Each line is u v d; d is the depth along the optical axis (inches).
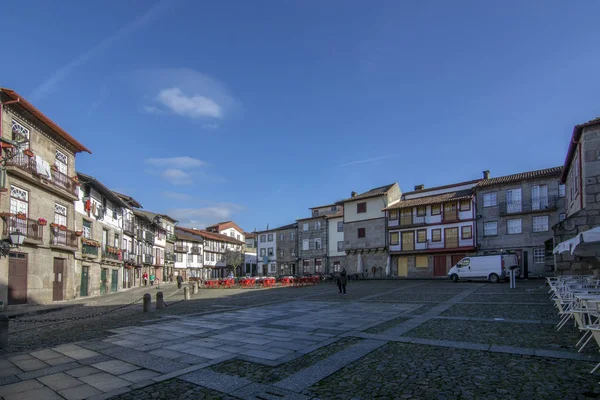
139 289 1461.6
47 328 469.7
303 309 554.9
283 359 264.4
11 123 714.2
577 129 688.4
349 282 1446.9
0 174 644.1
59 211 905.5
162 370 246.5
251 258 3112.7
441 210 1517.0
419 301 615.2
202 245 2790.4
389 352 274.1
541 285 890.7
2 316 340.2
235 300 752.3
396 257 1663.4
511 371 218.8
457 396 185.2
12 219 709.3
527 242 1285.7
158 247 2138.3
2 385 223.1
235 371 240.5
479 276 1142.3
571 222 671.8
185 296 836.0
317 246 2050.9
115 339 349.7
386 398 187.2
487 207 1390.3
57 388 216.5
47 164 816.9
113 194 1224.2
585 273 661.9
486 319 400.8
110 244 1290.6
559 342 282.8
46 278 831.1
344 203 1854.1
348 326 387.9
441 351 270.4
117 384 221.3
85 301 895.7
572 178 823.7
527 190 1300.4
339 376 223.8
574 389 187.8
